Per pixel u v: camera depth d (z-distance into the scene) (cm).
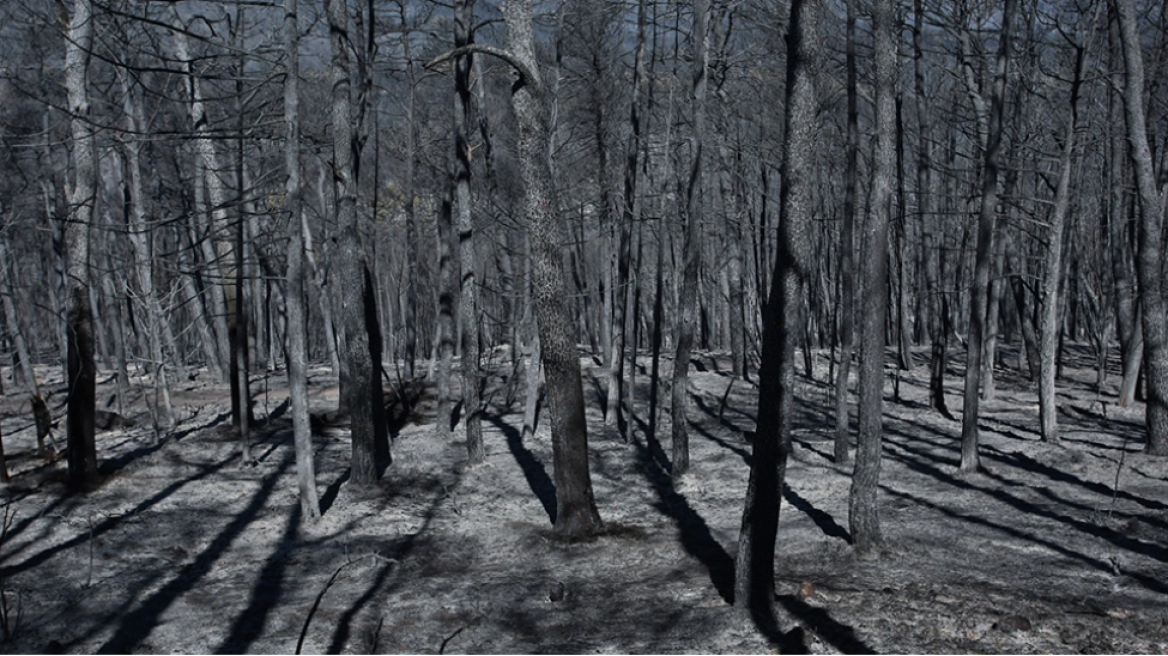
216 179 1741
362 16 2022
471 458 1502
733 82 2380
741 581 803
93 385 1342
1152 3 2062
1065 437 1672
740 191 2608
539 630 801
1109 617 758
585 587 923
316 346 4122
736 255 2452
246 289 2902
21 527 1130
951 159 2678
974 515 1148
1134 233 2558
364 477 1373
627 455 1598
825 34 1878
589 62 1917
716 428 1877
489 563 1030
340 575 992
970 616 764
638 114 1816
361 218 2048
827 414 1845
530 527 1162
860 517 979
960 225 3500
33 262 3431
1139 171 1489
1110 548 984
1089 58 1877
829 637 729
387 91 2130
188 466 1479
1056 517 1123
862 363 973
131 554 1059
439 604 881
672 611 826
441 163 2094
